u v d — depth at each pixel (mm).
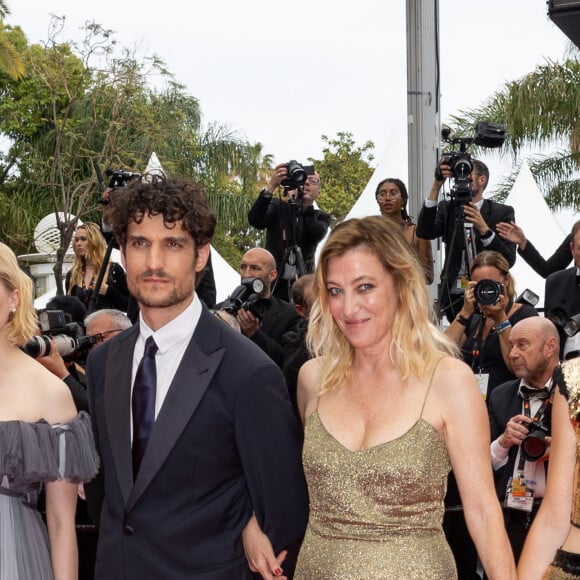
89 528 4684
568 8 4477
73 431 3258
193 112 22547
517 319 5625
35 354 4309
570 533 2654
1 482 3186
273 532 3047
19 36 19422
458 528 4785
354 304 2945
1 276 3250
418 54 7629
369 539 2863
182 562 2975
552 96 16500
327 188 24516
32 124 20375
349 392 3041
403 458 2859
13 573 3139
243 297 5512
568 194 17984
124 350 3219
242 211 22688
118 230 3123
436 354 2980
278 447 3047
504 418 4926
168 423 3025
